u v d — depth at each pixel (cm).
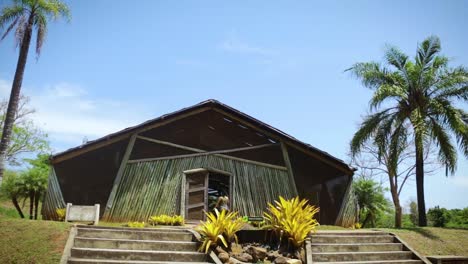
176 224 1409
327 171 1877
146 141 1625
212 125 1744
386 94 1847
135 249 973
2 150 1700
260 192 1648
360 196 2680
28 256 861
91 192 1584
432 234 1407
